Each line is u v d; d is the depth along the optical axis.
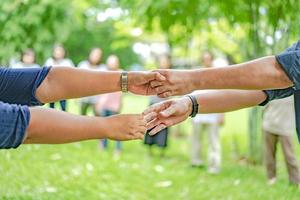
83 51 23.69
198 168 8.45
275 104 6.95
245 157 9.05
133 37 11.42
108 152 9.32
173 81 2.66
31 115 2.11
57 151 8.12
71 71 2.68
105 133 2.26
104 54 23.89
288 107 6.91
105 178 7.03
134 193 6.57
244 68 2.51
